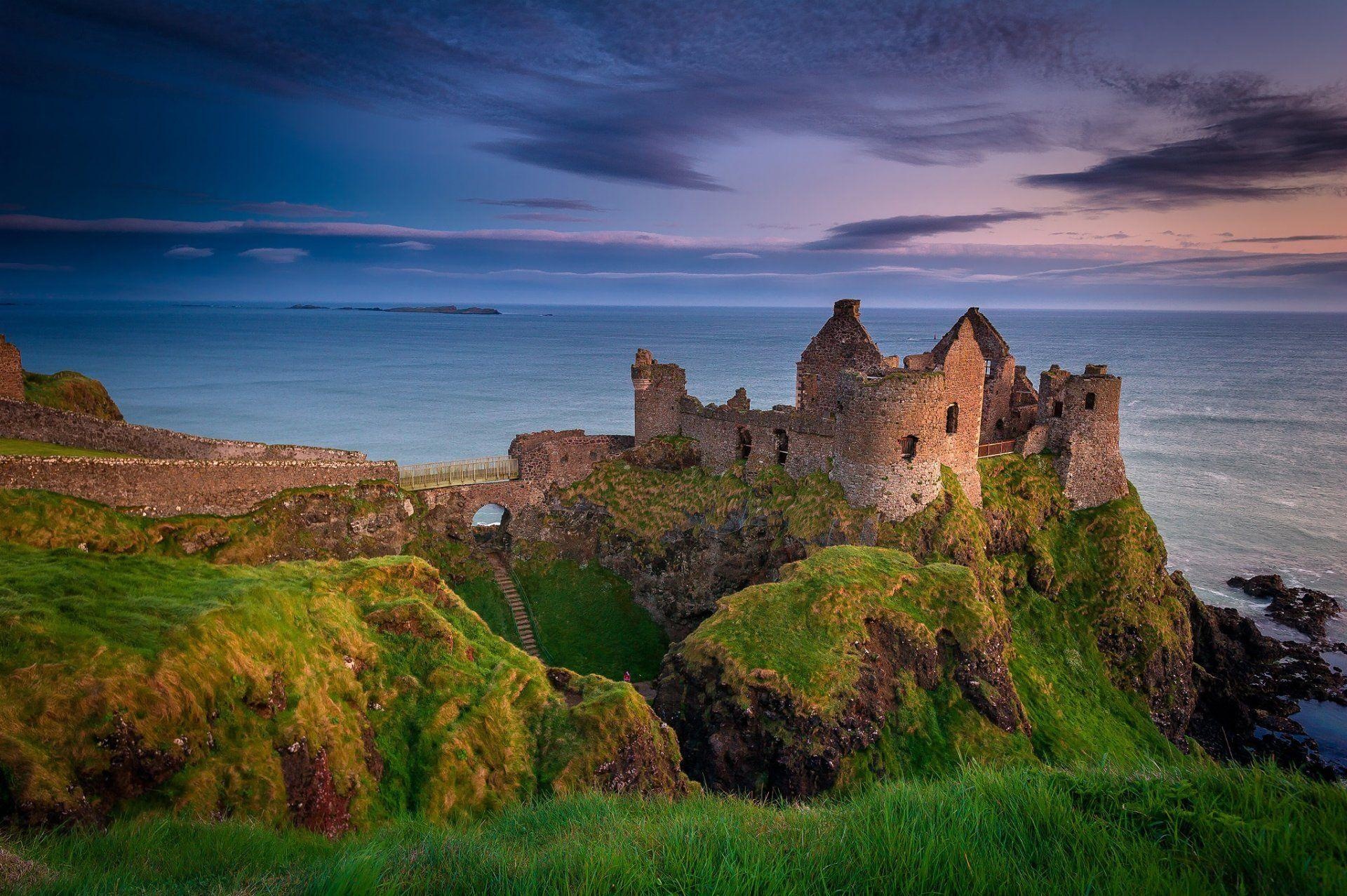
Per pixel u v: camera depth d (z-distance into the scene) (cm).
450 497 5622
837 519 4816
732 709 3450
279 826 1905
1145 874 803
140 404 15275
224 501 4356
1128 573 5506
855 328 5800
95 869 1152
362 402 16238
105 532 3706
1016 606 5197
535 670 3000
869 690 3609
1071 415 5919
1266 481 11000
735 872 902
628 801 1730
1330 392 19712
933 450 4881
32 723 1642
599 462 6144
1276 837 818
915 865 892
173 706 1869
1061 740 4119
